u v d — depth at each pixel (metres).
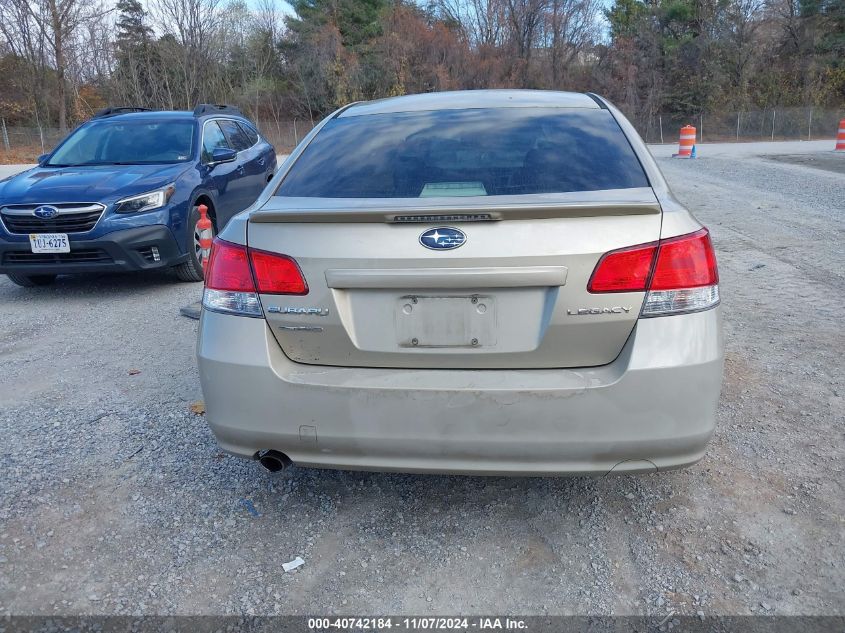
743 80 44.81
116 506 2.99
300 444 2.53
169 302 6.39
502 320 2.40
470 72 45.00
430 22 48.09
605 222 2.36
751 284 6.34
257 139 9.41
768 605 2.34
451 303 2.41
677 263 2.37
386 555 2.65
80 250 6.20
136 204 6.36
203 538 2.77
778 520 2.79
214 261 2.62
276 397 2.50
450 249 2.34
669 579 2.48
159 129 7.78
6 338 5.38
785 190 12.54
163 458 3.40
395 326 2.45
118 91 41.69
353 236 2.42
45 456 3.41
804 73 45.53
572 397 2.34
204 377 2.60
